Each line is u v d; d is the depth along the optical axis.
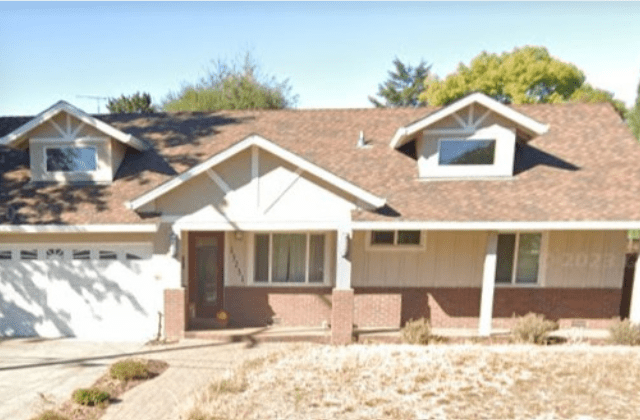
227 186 11.88
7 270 12.39
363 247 13.01
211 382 9.16
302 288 13.20
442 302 13.18
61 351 11.29
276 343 12.02
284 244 13.26
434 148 13.05
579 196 12.02
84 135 12.93
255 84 41.84
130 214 11.80
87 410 8.02
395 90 66.62
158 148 14.57
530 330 11.83
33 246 12.30
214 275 13.53
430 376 9.34
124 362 9.91
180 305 12.10
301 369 9.84
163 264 12.32
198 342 12.00
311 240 13.25
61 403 8.34
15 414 7.95
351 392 8.63
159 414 7.91
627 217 11.12
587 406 7.96
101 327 12.54
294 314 13.25
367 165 13.70
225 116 16.83
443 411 7.86
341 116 16.67
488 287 12.11
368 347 11.48
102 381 9.33
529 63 44.28
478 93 12.42
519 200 12.05
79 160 13.15
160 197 11.84
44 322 12.52
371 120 16.34
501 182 12.89
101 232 12.11
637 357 10.34
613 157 13.52
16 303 12.48
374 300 13.09
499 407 7.98
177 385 9.20
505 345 11.53
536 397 8.34
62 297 12.45
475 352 10.77
